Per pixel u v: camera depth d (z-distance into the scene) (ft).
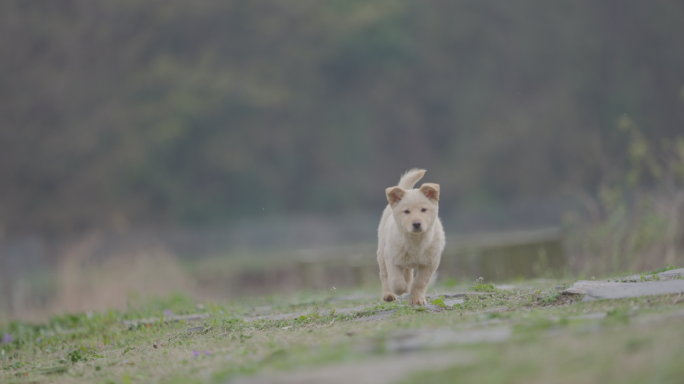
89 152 310.65
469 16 397.80
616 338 30.37
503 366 28.30
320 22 377.71
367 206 360.69
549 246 100.42
